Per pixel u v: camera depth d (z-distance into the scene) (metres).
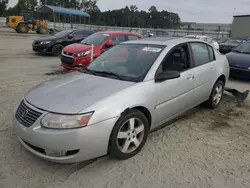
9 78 7.34
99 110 2.84
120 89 3.18
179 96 3.97
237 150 3.57
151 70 3.55
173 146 3.62
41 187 2.69
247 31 29.36
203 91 4.66
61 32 13.83
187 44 4.34
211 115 4.93
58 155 2.78
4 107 4.86
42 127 2.76
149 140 3.79
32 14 30.42
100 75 3.69
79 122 2.72
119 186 2.73
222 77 5.32
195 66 4.39
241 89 7.25
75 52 8.46
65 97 3.02
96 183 2.77
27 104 3.04
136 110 3.26
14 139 3.64
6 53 12.95
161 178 2.88
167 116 3.86
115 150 3.05
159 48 3.96
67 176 2.88
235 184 2.81
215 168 3.11
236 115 4.98
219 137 3.97
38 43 12.64
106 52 4.47
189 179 2.88
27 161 3.14
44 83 3.69
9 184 2.71
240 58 8.22
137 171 3.01
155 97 3.48
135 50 4.09
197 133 4.09
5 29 32.59
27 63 10.30
